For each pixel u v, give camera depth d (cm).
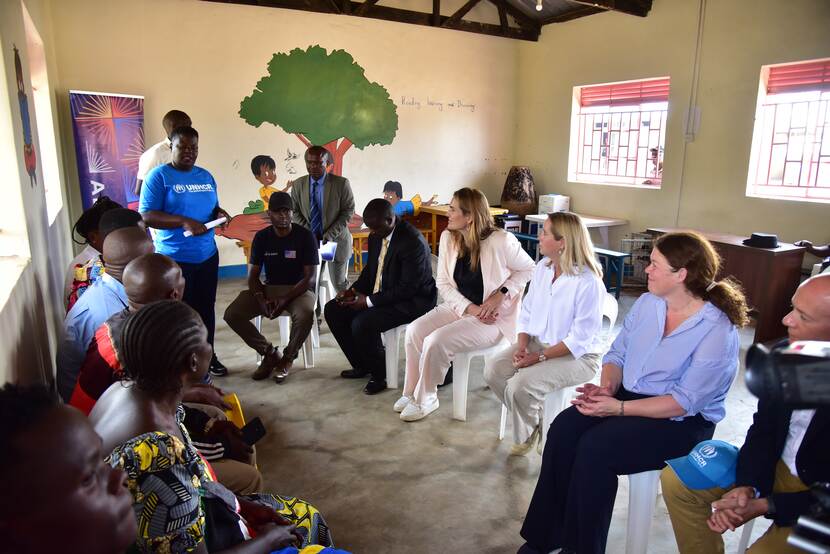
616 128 709
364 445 293
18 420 72
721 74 580
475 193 321
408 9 711
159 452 107
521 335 285
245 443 199
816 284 140
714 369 190
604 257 648
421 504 246
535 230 763
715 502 158
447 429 310
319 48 673
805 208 526
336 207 477
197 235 341
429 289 355
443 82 759
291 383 368
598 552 196
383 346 363
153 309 121
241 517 140
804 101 530
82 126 526
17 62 266
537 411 274
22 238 243
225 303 555
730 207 588
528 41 792
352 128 711
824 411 141
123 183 560
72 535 75
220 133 639
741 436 306
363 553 215
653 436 194
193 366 124
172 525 106
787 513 144
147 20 584
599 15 695
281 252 377
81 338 215
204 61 617
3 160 235
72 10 550
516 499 249
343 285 507
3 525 72
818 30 504
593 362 269
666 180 644
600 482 194
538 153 803
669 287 198
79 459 75
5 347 182
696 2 593
